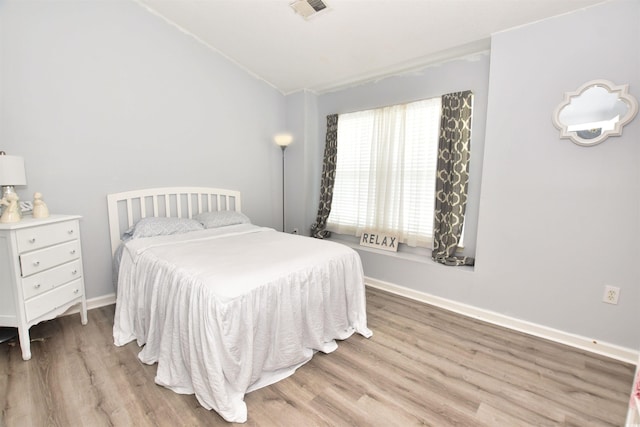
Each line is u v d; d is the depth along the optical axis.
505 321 2.39
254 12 2.57
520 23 2.16
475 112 2.66
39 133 2.25
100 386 1.63
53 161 2.33
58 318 2.39
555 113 2.05
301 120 3.88
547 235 2.18
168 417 1.44
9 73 2.11
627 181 1.88
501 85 2.28
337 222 3.80
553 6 1.96
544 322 2.23
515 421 1.46
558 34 2.04
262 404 1.54
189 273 1.67
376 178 3.35
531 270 2.26
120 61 2.60
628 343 1.94
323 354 1.99
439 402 1.57
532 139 2.18
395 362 1.91
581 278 2.07
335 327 2.12
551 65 2.08
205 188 3.27
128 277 2.17
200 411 1.48
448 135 2.75
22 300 1.81
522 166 2.24
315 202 4.12
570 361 1.93
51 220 1.98
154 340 1.83
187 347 1.56
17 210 1.91
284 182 4.16
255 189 3.84
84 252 2.53
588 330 2.07
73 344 2.03
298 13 2.48
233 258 1.93
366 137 3.47
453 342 2.15
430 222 3.00
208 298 1.47
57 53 2.29
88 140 2.48
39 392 1.58
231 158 3.53
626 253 1.91
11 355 1.88
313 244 2.37
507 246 2.35
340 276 2.17
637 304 1.90
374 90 3.38
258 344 1.62
